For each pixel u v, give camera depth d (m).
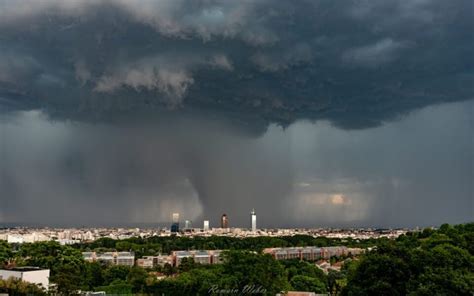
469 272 190.75
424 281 180.62
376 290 187.25
